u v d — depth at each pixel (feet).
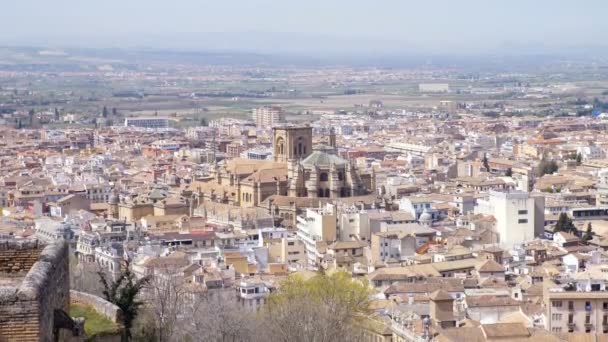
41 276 280.72
